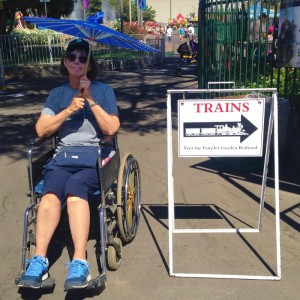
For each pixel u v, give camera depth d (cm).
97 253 347
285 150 531
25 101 1009
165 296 293
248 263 330
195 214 414
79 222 295
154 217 409
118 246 320
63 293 299
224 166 543
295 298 288
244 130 315
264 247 352
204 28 689
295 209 418
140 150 618
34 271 279
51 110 339
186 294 295
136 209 382
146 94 1073
